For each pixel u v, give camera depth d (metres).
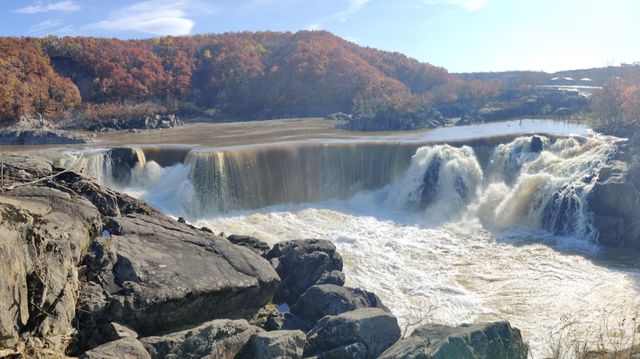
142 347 12.54
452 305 21.39
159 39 134.75
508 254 27.61
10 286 11.32
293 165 39.31
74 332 13.50
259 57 127.94
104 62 109.62
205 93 118.25
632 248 27.80
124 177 37.59
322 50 118.88
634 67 113.56
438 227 32.78
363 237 30.41
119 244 16.86
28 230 13.19
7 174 20.95
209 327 13.99
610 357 15.26
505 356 13.01
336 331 14.29
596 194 29.73
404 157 40.25
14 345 11.21
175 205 35.09
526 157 39.06
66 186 21.75
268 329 16.67
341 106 106.56
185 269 16.47
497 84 107.75
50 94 86.44
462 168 37.50
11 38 104.38
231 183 36.75
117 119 79.19
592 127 56.44
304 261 20.58
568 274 24.58
